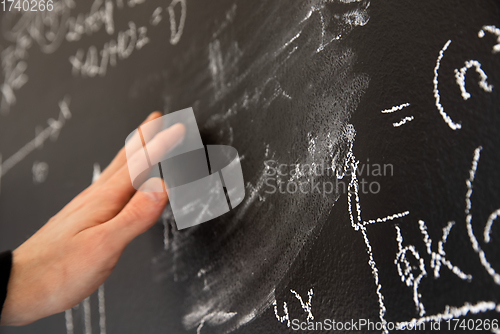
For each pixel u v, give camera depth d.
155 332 0.47
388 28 0.32
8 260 0.41
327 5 0.36
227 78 0.45
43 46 0.79
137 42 0.59
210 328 0.42
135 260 0.51
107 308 0.54
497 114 0.26
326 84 0.35
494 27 0.27
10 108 0.83
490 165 0.26
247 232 0.40
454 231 0.27
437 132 0.29
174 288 0.46
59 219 0.45
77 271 0.40
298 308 0.35
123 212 0.41
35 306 0.40
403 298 0.29
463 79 0.28
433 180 0.28
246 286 0.39
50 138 0.71
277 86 0.39
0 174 0.80
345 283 0.32
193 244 0.45
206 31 0.48
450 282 0.27
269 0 0.41
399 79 0.31
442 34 0.29
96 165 0.61
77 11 0.72
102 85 0.63
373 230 0.31
